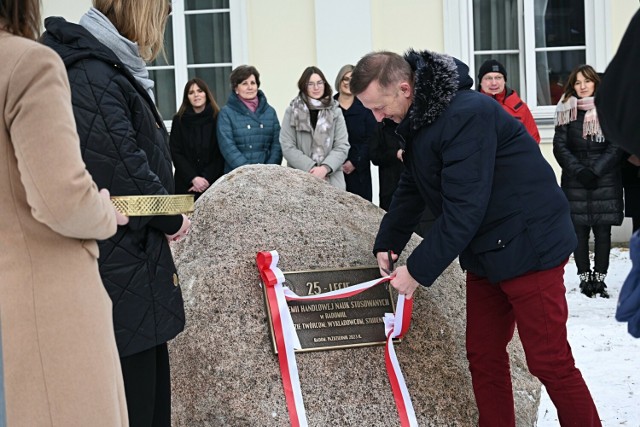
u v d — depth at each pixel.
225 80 9.61
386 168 6.66
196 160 7.01
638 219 6.98
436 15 9.26
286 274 3.70
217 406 3.45
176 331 2.89
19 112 2.21
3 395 2.19
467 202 3.19
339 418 3.50
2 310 2.26
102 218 2.31
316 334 3.63
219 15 9.55
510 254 3.29
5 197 2.27
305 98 6.62
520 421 3.79
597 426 3.42
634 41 2.09
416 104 3.25
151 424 2.91
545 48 9.52
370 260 3.86
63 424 2.29
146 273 2.81
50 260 2.30
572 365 3.36
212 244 3.82
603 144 7.10
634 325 2.32
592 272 7.28
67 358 2.30
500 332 3.53
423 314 3.82
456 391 3.68
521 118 7.01
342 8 9.14
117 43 2.90
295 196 4.04
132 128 2.81
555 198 3.33
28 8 2.37
